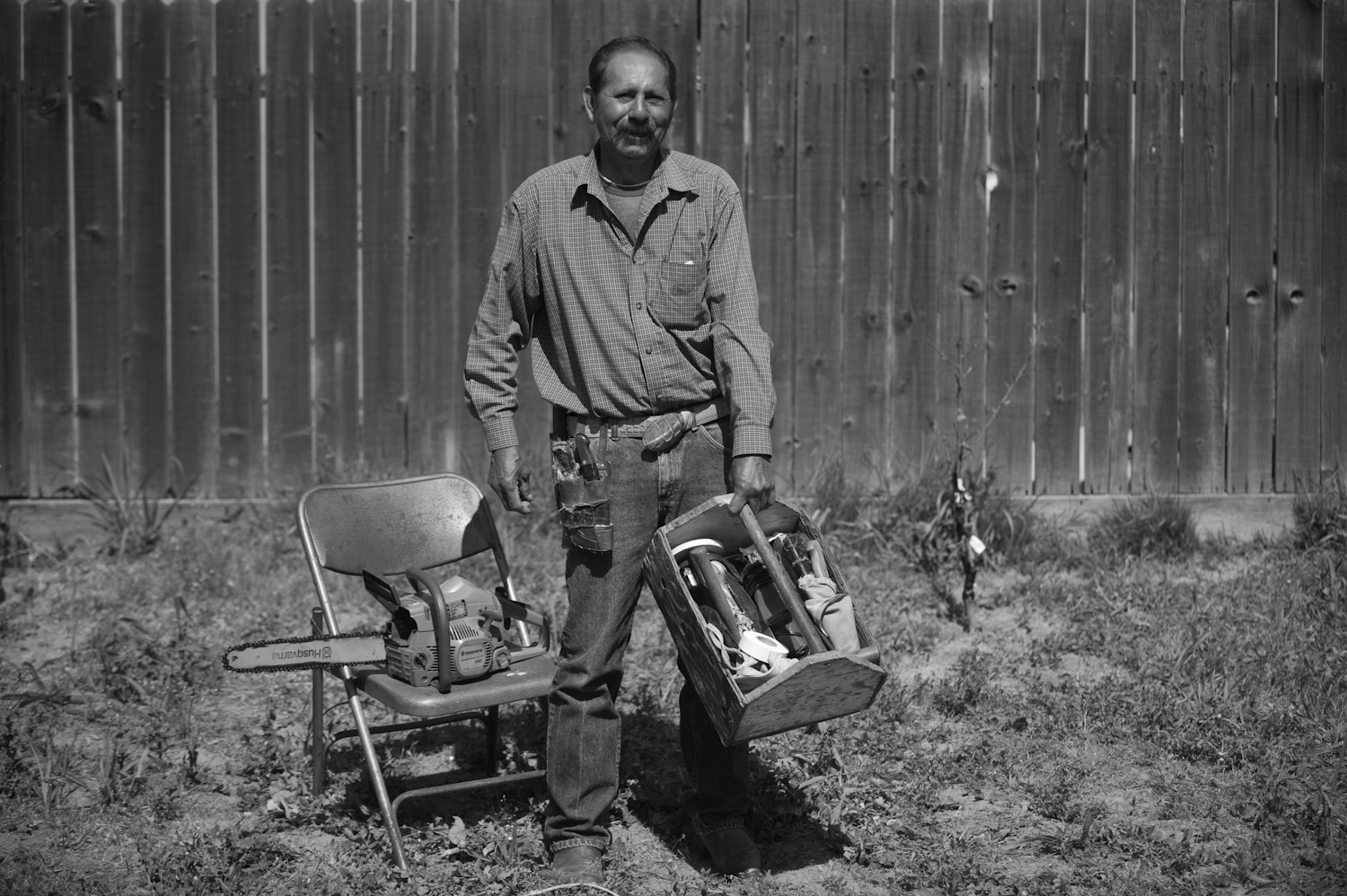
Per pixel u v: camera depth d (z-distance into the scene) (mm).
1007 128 7098
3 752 4664
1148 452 7273
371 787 4527
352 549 4320
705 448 3859
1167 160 7152
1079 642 5816
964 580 6102
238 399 7156
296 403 7160
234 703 5266
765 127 7055
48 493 7152
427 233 7098
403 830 4207
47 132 7008
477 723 5059
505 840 4059
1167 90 7117
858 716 5027
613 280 3812
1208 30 7105
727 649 3566
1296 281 7242
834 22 7023
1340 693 5062
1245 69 7133
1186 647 5516
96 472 7160
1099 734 4895
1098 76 7090
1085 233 7164
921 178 7102
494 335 3973
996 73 7074
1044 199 7137
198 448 7176
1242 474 7309
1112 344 7211
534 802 4418
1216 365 7254
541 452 7207
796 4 7016
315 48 7012
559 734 3938
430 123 7047
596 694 3936
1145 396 7246
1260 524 7246
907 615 6223
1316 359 7285
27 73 6984
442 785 4344
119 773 4555
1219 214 7188
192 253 7082
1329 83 7168
